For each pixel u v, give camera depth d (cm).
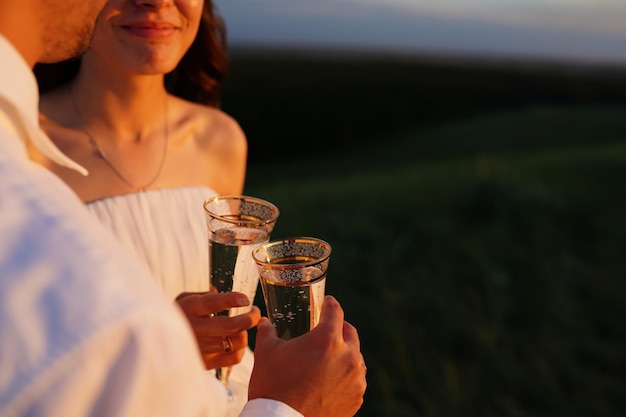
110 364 58
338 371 101
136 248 191
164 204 200
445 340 485
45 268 58
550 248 655
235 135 234
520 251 640
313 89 3747
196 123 228
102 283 59
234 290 136
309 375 100
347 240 645
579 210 751
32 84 75
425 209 758
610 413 436
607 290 586
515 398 443
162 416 61
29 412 55
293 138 3319
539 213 720
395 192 862
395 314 506
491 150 2350
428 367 453
